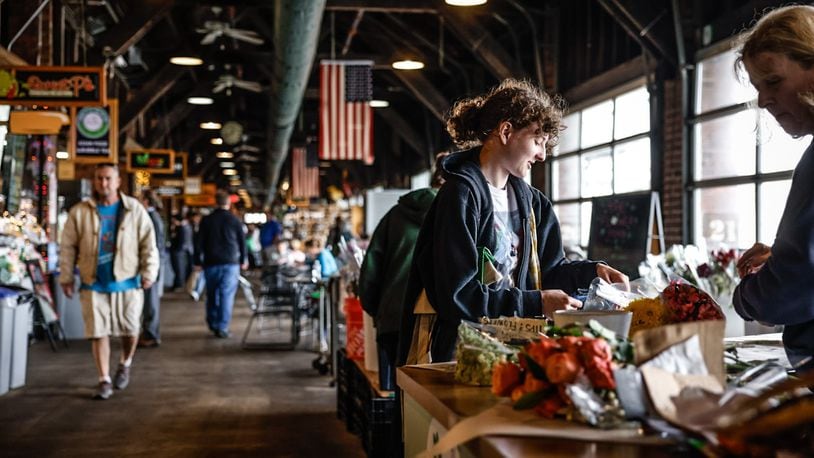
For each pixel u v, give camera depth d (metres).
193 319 12.38
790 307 1.78
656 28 7.73
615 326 1.89
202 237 10.09
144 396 6.27
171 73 15.16
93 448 4.72
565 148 10.84
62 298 9.62
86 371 7.40
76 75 8.12
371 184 28.86
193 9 13.15
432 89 14.66
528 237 2.70
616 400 1.46
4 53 8.33
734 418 1.21
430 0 11.12
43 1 9.35
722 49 6.96
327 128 12.30
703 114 7.29
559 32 11.01
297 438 4.97
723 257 3.53
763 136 2.23
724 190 7.06
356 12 13.95
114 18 13.45
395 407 2.77
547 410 1.49
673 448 1.31
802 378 1.24
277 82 12.15
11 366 6.46
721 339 1.44
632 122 8.86
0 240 7.61
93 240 6.09
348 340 5.11
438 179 4.07
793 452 1.13
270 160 24.33
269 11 14.70
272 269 9.38
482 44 11.15
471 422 1.48
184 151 25.31
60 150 13.57
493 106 2.62
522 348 1.78
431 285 2.55
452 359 2.61
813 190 1.74
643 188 8.56
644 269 3.70
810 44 1.74
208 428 5.23
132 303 6.22
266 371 7.52
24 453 4.61
